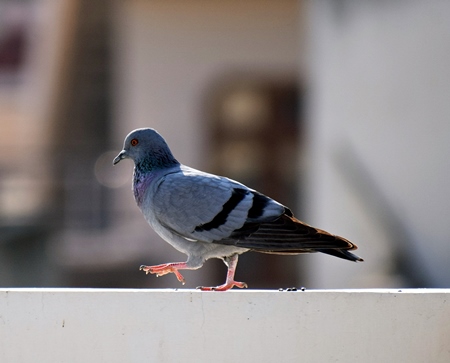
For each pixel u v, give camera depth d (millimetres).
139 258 20188
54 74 20938
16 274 14828
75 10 19188
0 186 20484
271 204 7227
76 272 19984
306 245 6902
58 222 20328
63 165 21594
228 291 5734
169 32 20594
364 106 14906
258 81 20797
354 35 15117
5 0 22359
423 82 13680
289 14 20453
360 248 14828
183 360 5668
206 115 20859
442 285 13477
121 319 5684
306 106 19234
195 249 7305
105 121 22234
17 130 22500
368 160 14789
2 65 22531
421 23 13672
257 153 21031
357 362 5684
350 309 5699
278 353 5676
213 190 7293
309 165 18141
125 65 20875
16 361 5703
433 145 13578
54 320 5699
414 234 13938
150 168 7742
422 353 5684
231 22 20562
